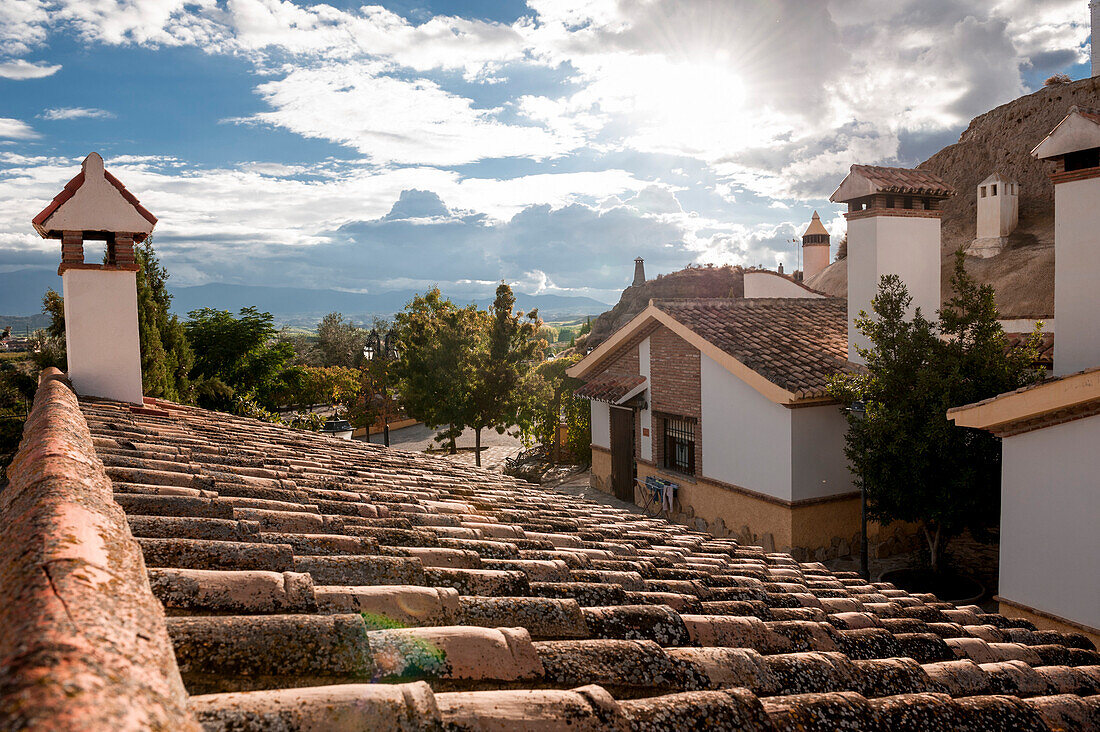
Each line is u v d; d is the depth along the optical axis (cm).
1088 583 753
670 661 231
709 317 1692
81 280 704
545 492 909
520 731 157
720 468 1580
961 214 3359
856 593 545
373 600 229
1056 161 902
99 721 71
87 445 302
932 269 1384
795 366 1409
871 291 1357
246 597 206
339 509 417
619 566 415
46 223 686
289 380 3250
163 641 112
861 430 1165
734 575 505
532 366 2877
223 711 129
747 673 243
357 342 6488
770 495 1427
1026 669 345
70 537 139
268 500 385
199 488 388
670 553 538
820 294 3020
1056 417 776
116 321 719
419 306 2539
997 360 1059
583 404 2495
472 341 2327
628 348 1948
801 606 430
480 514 521
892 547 1424
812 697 224
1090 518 749
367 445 1047
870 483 1159
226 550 251
